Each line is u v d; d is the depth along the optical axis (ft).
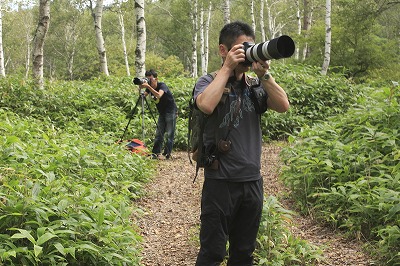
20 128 26.48
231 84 11.41
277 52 9.75
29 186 14.98
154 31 167.43
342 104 46.42
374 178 18.76
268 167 29.81
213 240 11.48
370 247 16.60
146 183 27.14
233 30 11.29
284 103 11.45
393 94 26.35
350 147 21.90
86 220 14.57
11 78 43.91
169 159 34.81
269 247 15.55
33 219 13.80
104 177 22.79
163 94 33.76
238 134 11.35
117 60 160.15
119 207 17.80
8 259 12.14
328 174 21.74
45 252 13.05
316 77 50.67
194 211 22.17
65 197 15.10
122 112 44.16
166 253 17.06
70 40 171.01
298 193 22.39
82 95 44.96
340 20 75.77
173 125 34.53
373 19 74.90
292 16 142.00
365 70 78.48
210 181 11.41
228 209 11.38
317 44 80.89
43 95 42.39
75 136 29.71
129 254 14.87
